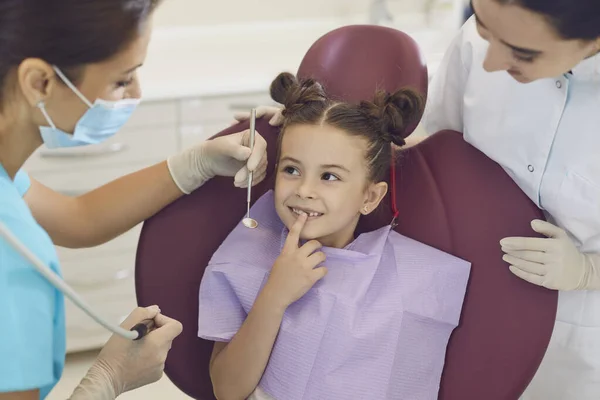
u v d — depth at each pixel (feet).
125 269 7.43
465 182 3.91
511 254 3.71
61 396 7.06
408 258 3.87
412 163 4.08
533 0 2.68
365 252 3.91
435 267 3.83
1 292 2.66
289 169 3.78
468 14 8.47
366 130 3.79
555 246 3.63
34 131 2.96
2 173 2.92
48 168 6.77
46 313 2.80
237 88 7.10
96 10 2.55
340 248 4.03
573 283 3.67
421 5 8.86
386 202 4.15
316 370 3.65
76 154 6.79
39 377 2.76
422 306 3.77
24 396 2.77
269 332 3.62
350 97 4.09
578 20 2.72
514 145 3.79
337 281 3.78
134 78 3.02
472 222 3.87
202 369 4.00
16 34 2.55
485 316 3.80
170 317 3.91
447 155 3.98
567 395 4.37
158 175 3.93
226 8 8.25
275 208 3.97
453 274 3.82
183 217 3.95
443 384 3.89
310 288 3.73
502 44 2.96
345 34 4.14
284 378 3.66
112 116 2.98
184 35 8.13
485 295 3.81
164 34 8.08
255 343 3.62
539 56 2.93
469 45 4.00
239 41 8.29
